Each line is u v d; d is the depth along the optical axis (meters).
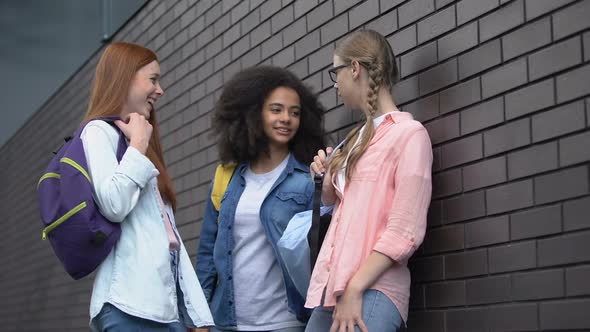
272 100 3.68
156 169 3.08
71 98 8.86
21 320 10.41
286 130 3.68
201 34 5.66
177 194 5.91
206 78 5.54
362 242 2.83
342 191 3.00
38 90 10.09
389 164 2.89
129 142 3.11
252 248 3.60
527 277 2.72
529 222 2.73
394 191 2.88
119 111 3.11
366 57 3.04
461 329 3.02
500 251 2.85
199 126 5.60
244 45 5.03
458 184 3.09
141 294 2.89
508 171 2.84
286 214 3.55
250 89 3.71
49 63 9.57
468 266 3.01
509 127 2.85
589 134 2.52
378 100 3.06
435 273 3.19
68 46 8.95
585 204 2.51
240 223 3.63
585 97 2.54
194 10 5.80
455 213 3.10
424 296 3.25
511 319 2.77
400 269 2.87
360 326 2.71
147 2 6.74
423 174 2.82
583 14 2.56
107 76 3.13
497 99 2.91
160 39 6.42
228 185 3.76
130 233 2.97
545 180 2.67
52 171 2.96
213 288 3.79
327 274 2.86
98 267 2.96
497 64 2.92
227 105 3.77
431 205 3.24
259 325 3.55
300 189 3.60
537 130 2.72
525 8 2.80
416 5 3.41
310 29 4.28
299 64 4.38
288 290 3.42
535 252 2.69
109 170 2.91
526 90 2.78
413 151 2.84
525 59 2.79
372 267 2.74
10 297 11.13
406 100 3.44
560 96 2.63
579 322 2.50
